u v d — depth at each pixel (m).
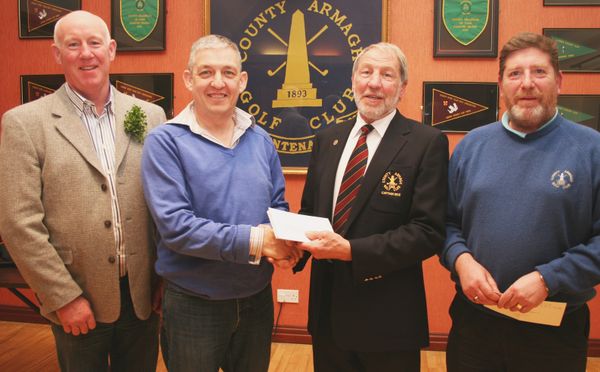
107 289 1.69
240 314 1.63
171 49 3.24
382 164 1.66
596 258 1.41
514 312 1.49
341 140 1.83
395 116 1.76
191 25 3.22
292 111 3.16
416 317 1.65
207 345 1.56
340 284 1.66
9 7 3.35
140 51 3.25
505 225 1.52
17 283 2.21
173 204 1.50
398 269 1.64
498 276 1.52
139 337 1.85
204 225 1.48
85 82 1.72
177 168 1.55
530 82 1.49
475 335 1.62
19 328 3.41
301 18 3.12
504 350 1.57
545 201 1.48
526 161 1.53
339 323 1.66
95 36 1.73
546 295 1.41
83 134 1.71
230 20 3.16
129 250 1.73
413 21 3.05
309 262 3.22
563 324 1.52
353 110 3.12
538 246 1.48
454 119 3.05
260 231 1.51
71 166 1.66
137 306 1.75
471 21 3.00
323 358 1.79
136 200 1.75
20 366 2.87
